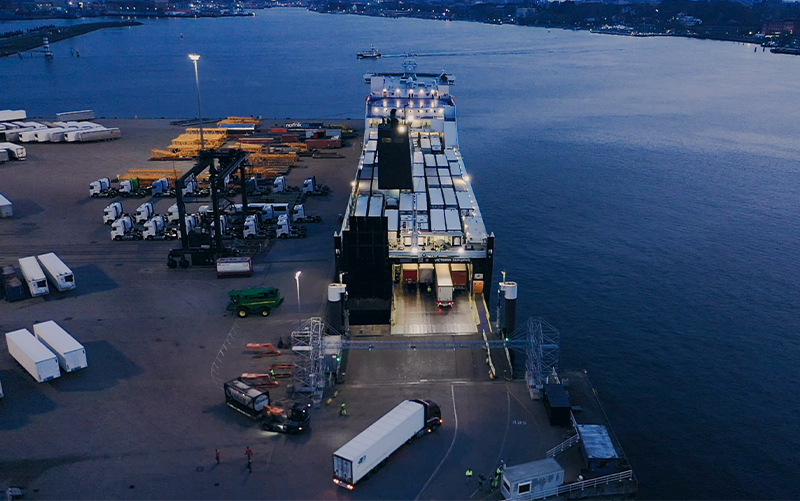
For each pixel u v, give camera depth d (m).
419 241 75.56
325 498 45.62
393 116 105.88
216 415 55.34
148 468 48.81
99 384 59.97
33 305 76.44
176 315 73.62
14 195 120.94
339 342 61.62
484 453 50.56
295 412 52.78
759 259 105.06
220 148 158.88
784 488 57.50
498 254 107.25
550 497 45.97
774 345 79.44
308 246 95.44
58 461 49.59
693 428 65.06
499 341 61.06
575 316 86.38
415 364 63.47
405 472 48.38
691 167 162.88
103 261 90.12
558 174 155.50
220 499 45.56
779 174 156.62
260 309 73.12
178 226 102.88
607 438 50.12
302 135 172.00
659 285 95.62
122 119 199.00
